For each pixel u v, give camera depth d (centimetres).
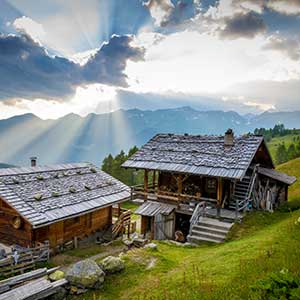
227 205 2442
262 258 1170
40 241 1905
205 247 1798
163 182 2812
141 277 1300
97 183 2584
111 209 2594
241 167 2169
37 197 1931
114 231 2434
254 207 2439
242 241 1662
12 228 1953
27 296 1098
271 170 2895
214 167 2259
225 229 1955
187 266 1354
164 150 2731
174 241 2083
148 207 2366
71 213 1972
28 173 2216
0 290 1174
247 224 2009
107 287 1248
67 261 1844
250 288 863
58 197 2088
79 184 2422
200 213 2155
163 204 2434
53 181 2278
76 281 1225
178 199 2366
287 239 1413
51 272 1355
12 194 1869
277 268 1012
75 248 2148
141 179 6506
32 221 1719
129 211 2700
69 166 2659
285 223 1809
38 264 1723
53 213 1884
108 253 2041
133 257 1505
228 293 915
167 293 1055
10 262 1542
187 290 1036
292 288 787
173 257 1569
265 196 2534
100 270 1277
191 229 2003
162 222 2283
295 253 1139
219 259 1362
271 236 1567
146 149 2827
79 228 2230
